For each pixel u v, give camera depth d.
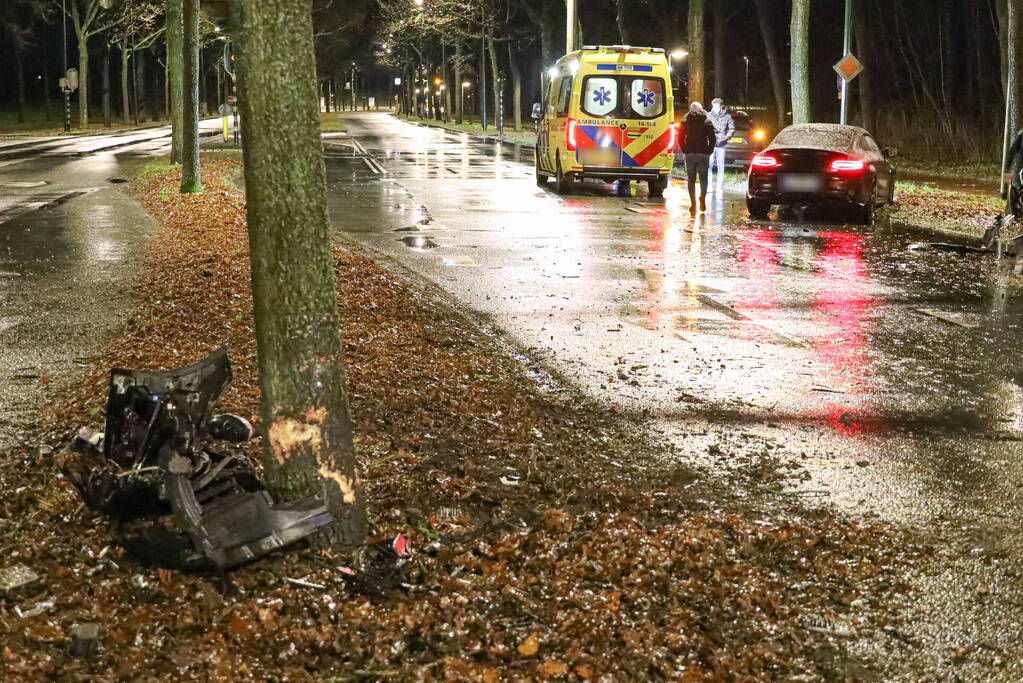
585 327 10.48
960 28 55.53
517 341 9.80
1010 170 17.73
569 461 6.30
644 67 24.92
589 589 4.50
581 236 17.84
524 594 4.43
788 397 8.06
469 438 6.54
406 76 131.75
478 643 4.07
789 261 15.09
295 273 4.52
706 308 11.56
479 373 8.41
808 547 5.08
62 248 14.95
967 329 10.60
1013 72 22.34
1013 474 6.41
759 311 11.41
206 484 4.79
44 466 5.73
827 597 4.62
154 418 4.92
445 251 15.90
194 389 5.11
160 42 94.44
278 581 4.46
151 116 122.69
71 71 72.00
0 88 115.94
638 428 7.20
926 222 20.12
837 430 7.27
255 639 4.03
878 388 8.37
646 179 25.27
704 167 21.39
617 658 3.98
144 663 3.83
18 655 3.82
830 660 4.12
